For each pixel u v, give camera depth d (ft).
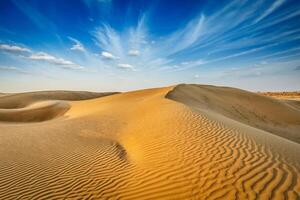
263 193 14.56
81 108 115.55
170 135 28.99
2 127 64.23
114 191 18.44
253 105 100.53
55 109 125.59
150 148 26.27
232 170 17.83
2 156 29.78
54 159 28.19
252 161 19.17
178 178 17.99
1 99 189.88
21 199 18.52
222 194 14.99
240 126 35.73
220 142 24.34
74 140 38.27
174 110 42.42
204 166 19.06
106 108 80.53
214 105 81.82
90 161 26.78
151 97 79.20
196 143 24.79
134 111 57.67
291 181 15.76
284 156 20.58
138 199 16.51
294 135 65.57
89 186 19.95
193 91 99.25
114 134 40.40
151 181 18.63
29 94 218.59
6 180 22.26
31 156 29.63
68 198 18.16
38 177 22.74
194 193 15.67
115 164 24.72
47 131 47.24
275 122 83.66
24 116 111.34
